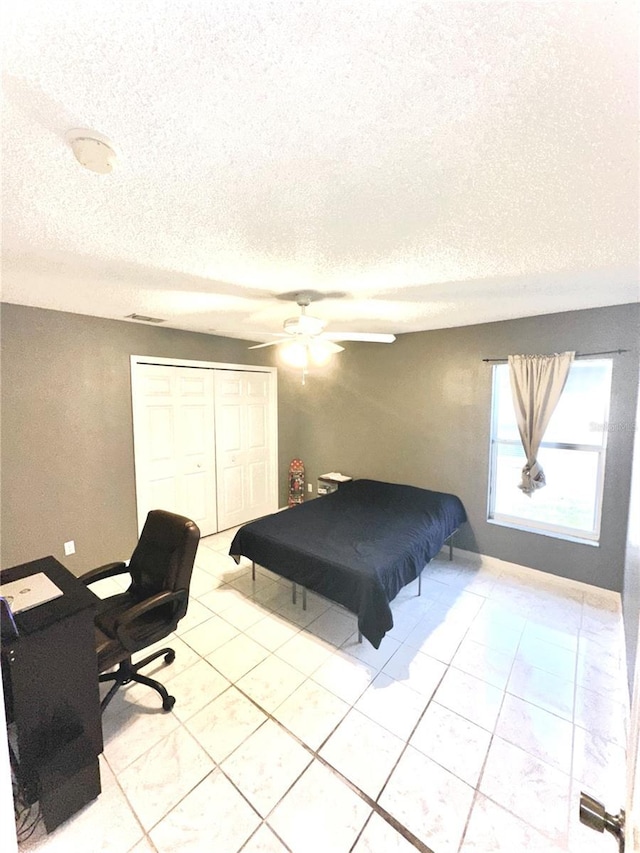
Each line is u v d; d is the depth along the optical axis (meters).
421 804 1.51
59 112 0.92
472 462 3.66
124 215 1.44
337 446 4.77
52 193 1.28
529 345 3.26
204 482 4.29
